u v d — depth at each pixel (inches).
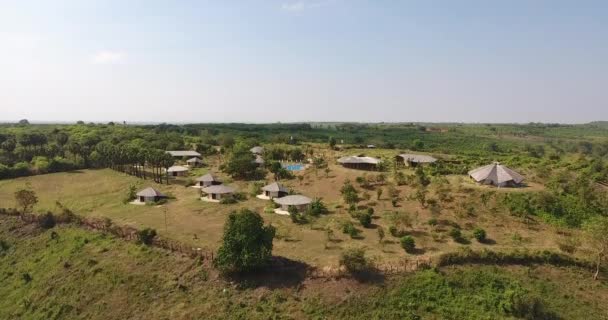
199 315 1679.4
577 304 1633.9
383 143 7027.6
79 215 2896.2
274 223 2596.0
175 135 7130.9
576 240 2060.8
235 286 1806.1
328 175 3816.4
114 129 7529.5
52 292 2018.9
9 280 2260.1
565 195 2682.1
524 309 1557.6
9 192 3774.6
